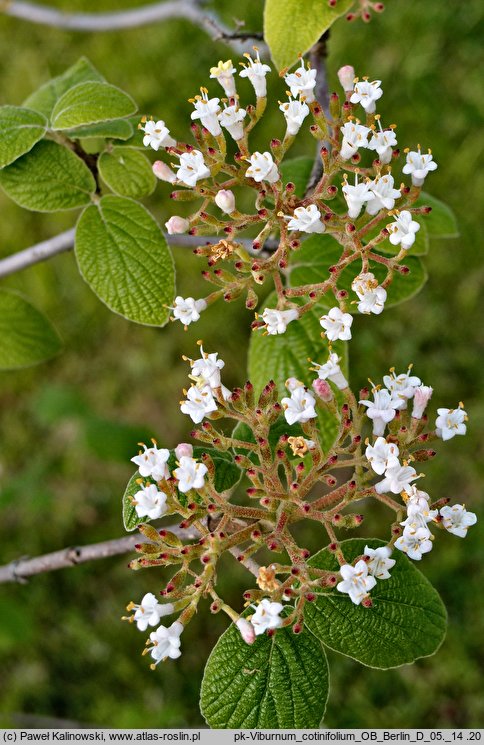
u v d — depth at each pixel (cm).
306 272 42
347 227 36
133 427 61
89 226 40
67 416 63
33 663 70
